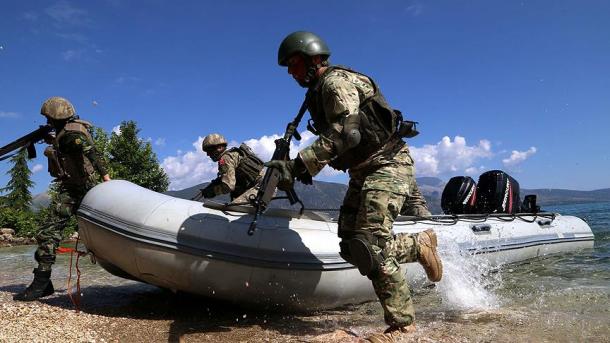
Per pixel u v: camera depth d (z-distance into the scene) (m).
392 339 2.41
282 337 2.72
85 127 3.87
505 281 4.39
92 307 3.56
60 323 2.89
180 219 3.03
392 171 2.56
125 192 3.27
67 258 7.77
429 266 2.90
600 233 9.17
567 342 2.38
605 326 2.66
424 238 2.87
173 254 2.97
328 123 2.52
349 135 2.34
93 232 3.21
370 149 2.53
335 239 3.38
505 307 3.27
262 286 3.08
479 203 5.98
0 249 12.21
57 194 3.93
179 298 3.74
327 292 3.26
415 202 4.93
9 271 6.20
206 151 5.16
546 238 5.88
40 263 3.83
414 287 4.00
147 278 3.20
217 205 3.14
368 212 2.50
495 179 5.98
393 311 2.49
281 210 3.31
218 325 3.04
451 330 2.63
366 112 2.51
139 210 3.09
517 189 6.11
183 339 2.71
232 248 3.01
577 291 3.71
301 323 3.10
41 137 4.11
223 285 3.05
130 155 23.48
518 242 5.33
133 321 3.11
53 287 4.29
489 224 5.16
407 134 2.66
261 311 3.33
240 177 4.98
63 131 3.77
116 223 3.09
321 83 2.55
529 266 5.30
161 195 3.28
